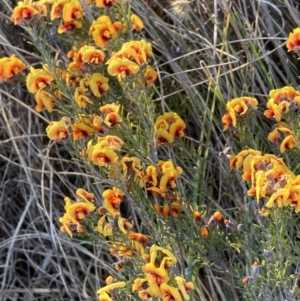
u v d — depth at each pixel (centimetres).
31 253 96
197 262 84
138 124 84
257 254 84
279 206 76
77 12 85
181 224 83
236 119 82
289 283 82
